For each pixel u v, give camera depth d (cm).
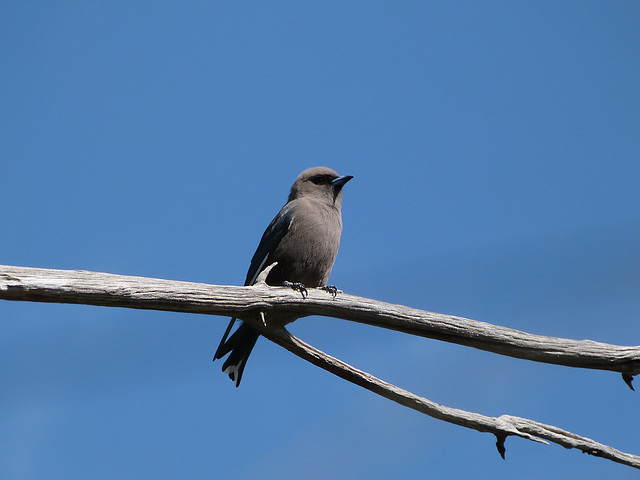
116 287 851
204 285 928
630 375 1027
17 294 796
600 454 989
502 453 1010
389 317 1012
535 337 1027
